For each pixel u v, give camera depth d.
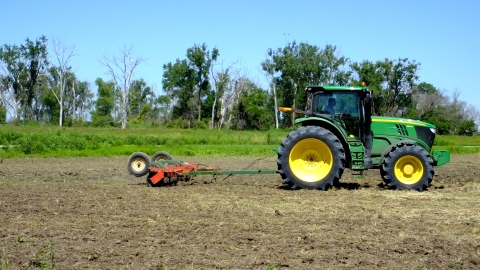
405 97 64.62
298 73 66.81
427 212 9.21
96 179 15.33
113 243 7.02
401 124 12.62
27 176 16.06
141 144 34.91
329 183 11.87
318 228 7.85
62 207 9.71
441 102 71.75
